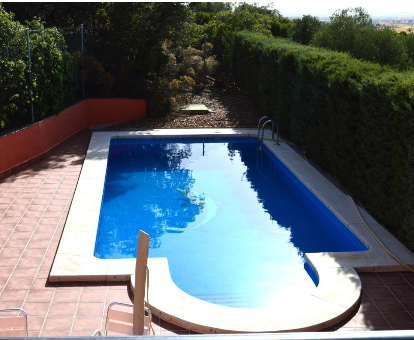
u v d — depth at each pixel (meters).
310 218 11.16
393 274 7.95
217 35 26.31
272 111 18.03
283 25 30.25
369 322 6.65
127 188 12.79
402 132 8.62
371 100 9.62
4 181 12.30
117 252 9.26
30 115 14.29
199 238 9.92
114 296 7.21
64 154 14.90
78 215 9.98
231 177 13.90
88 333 6.28
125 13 19.30
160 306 6.78
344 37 19.53
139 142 16.98
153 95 19.53
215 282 8.16
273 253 9.30
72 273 7.62
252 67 20.91
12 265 8.04
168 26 20.31
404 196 8.70
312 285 8.04
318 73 12.86
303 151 14.99
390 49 18.81
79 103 17.42
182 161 15.33
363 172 10.48
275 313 6.68
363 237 9.11
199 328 6.40
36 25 14.89
